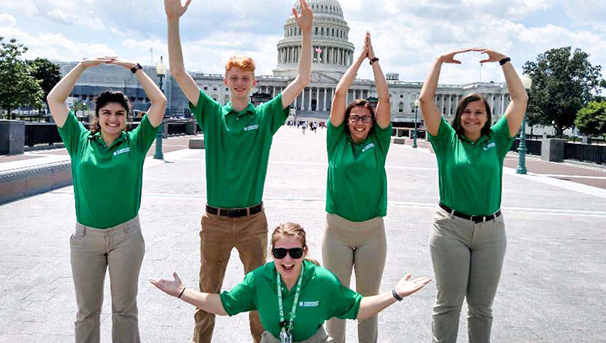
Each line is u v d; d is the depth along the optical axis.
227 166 4.82
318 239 9.91
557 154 34.38
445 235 4.78
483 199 4.68
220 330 5.75
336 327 4.89
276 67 150.62
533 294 7.20
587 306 6.78
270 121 4.95
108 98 4.47
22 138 25.94
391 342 5.57
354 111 4.85
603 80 80.88
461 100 4.87
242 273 7.70
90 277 4.53
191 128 59.47
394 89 146.50
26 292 6.66
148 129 4.70
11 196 13.36
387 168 25.06
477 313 4.85
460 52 4.87
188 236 9.82
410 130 68.44
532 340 5.70
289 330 3.67
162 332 5.61
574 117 80.75
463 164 4.68
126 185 4.48
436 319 4.84
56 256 8.30
